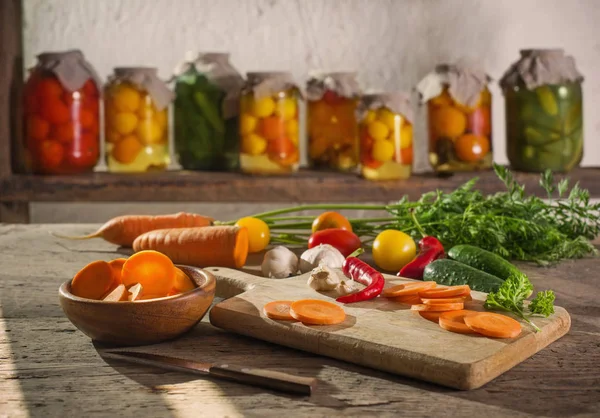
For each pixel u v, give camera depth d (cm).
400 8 276
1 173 234
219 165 239
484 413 72
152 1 274
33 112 224
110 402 76
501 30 278
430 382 80
